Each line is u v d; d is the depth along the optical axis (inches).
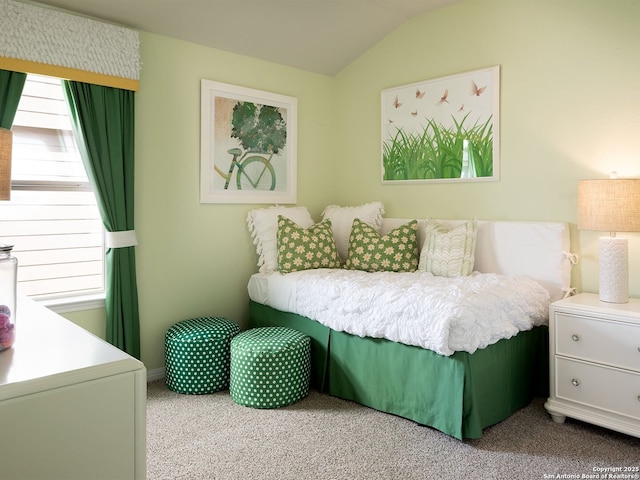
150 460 83.9
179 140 129.4
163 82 125.6
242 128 142.4
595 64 110.2
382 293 102.5
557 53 116.0
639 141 104.5
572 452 86.7
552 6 116.4
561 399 98.3
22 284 111.1
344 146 165.8
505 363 99.8
